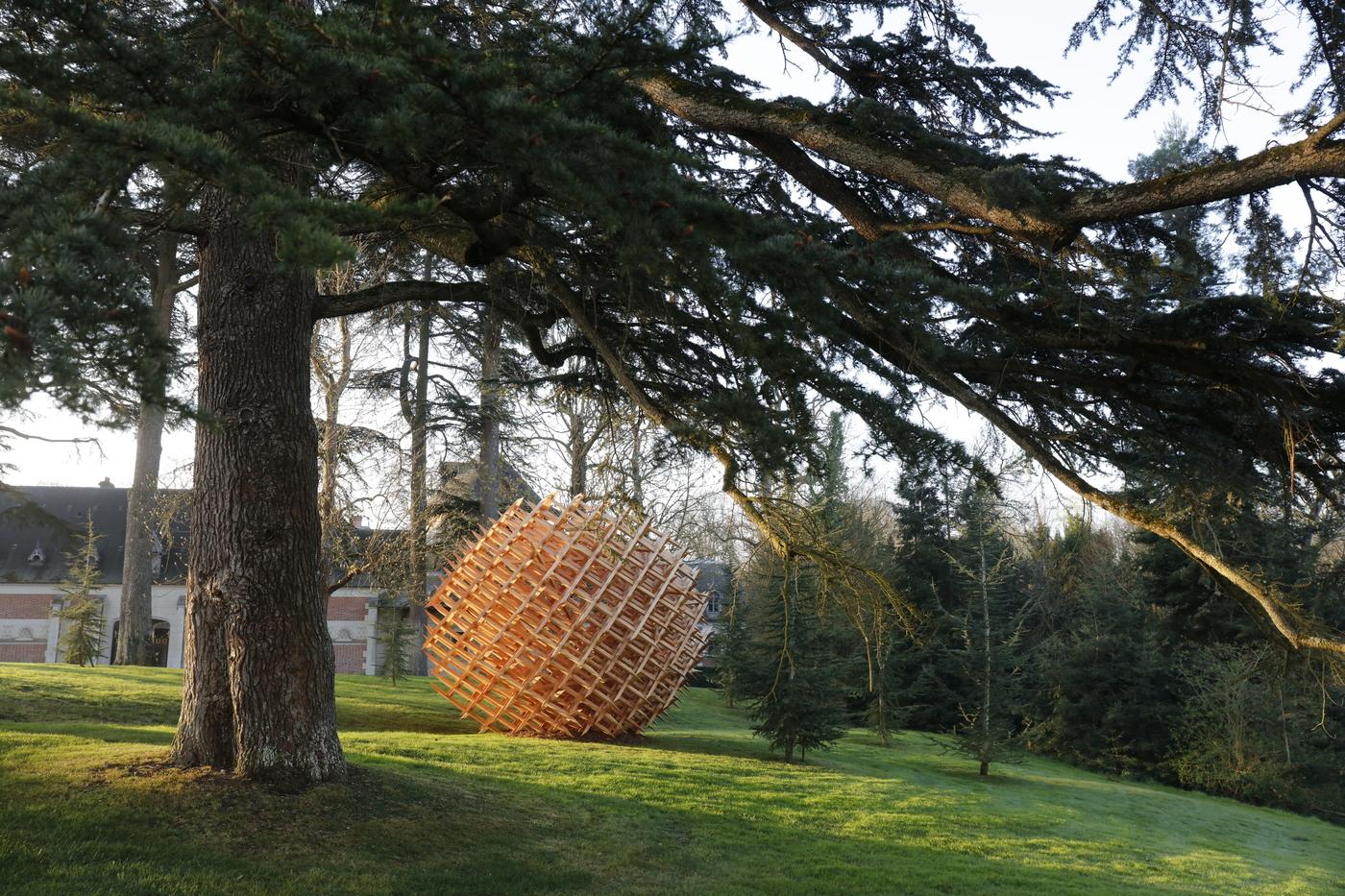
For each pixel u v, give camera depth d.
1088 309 6.40
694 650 17.70
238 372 8.45
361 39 4.75
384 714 17.52
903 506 35.06
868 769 16.81
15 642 34.75
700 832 10.67
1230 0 6.40
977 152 6.32
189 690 8.63
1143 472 7.29
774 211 8.33
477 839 8.70
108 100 4.93
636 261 5.96
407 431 22.72
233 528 8.37
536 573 15.69
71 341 3.52
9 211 4.07
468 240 9.12
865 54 7.63
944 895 9.44
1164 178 5.36
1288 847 16.75
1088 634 30.95
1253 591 5.99
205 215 8.59
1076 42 7.24
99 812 7.46
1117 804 17.83
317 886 6.94
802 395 6.91
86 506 38.28
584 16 6.72
